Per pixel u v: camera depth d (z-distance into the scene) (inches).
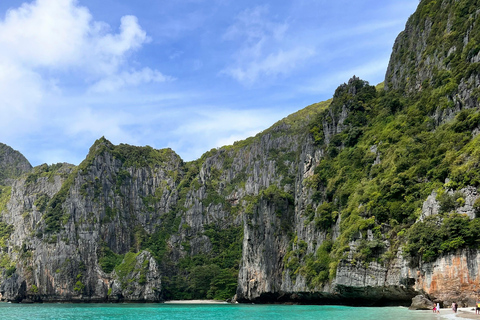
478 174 2795.3
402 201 3528.5
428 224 2938.0
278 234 6156.5
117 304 7308.1
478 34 3617.1
